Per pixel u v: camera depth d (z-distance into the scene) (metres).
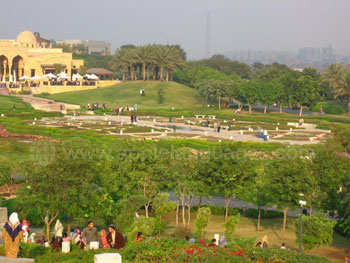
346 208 42.19
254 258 28.31
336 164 45.22
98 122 107.00
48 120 109.44
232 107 152.88
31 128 89.31
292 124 114.50
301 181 43.00
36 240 33.44
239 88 139.50
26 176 34.72
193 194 46.31
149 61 174.00
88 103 146.12
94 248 29.86
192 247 27.56
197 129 101.56
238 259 27.20
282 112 145.88
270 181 43.84
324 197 44.50
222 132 97.88
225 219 47.25
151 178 45.12
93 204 36.47
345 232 43.16
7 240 24.52
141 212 49.19
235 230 44.97
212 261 26.22
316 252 39.59
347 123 116.06
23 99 143.00
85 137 81.81
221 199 55.59
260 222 48.25
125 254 27.80
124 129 95.06
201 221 38.62
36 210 36.31
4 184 51.81
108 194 40.59
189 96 162.75
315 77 193.00
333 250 40.25
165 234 40.91
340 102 155.75
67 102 144.50
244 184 45.75
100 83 181.50
